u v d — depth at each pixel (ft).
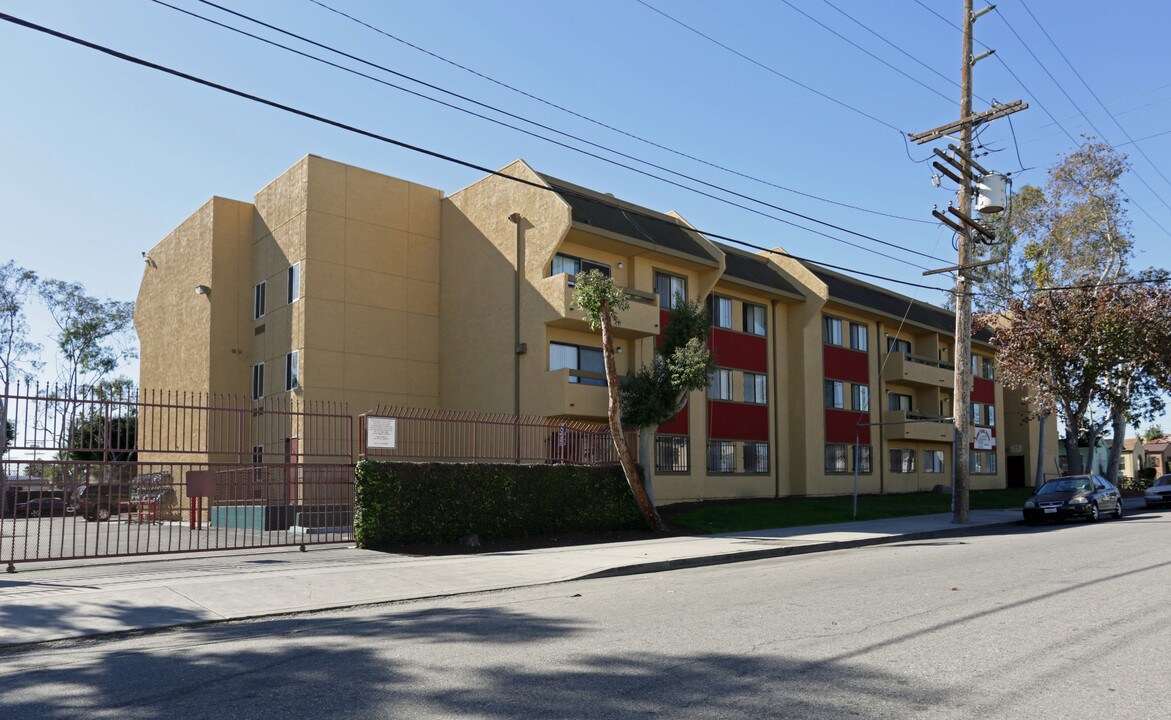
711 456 98.53
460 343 92.43
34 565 45.27
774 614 30.09
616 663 22.91
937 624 27.68
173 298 105.19
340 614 33.99
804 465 107.96
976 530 75.72
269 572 43.04
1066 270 125.90
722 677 21.25
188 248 102.58
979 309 133.90
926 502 107.04
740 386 103.35
